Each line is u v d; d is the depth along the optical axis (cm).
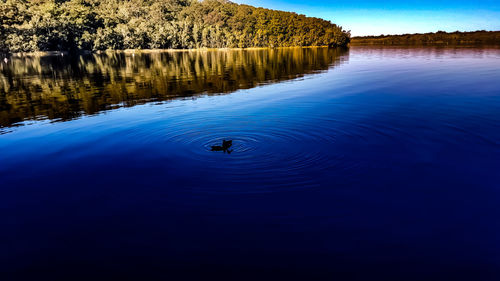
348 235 530
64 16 10256
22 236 563
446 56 4512
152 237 541
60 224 596
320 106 1490
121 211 630
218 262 475
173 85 2409
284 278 439
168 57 7225
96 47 10269
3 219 622
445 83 2048
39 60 6588
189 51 11494
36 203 680
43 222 606
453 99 1566
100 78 3008
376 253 486
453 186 688
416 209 603
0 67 4775
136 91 2159
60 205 666
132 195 692
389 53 6103
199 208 625
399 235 527
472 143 944
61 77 3184
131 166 848
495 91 1723
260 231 546
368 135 1038
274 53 8469
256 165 816
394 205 618
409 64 3447
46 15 9475
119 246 522
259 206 623
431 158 843
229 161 848
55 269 475
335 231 541
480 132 1041
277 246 507
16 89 2391
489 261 463
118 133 1149
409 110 1362
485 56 4269
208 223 574
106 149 991
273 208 615
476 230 535
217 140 1025
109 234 556
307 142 981
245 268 461
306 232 540
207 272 455
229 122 1235
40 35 8962
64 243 538
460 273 442
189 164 838
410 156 859
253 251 496
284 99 1697
